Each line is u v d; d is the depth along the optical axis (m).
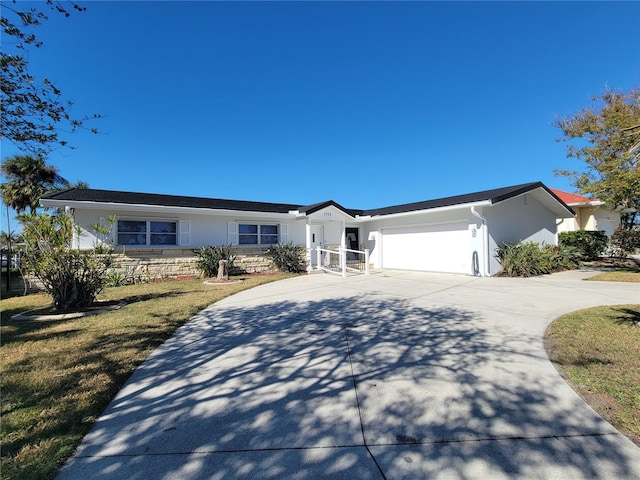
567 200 19.83
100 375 3.48
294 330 5.21
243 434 2.41
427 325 5.38
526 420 2.53
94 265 7.23
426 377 3.36
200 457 2.14
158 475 1.97
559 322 5.39
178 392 3.11
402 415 2.63
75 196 10.95
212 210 12.65
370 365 3.72
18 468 2.03
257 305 7.18
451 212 12.91
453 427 2.45
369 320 5.78
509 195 11.57
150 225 12.20
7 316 6.41
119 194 12.65
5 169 21.42
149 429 2.48
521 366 3.60
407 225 14.77
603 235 16.34
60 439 2.34
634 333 4.71
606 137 7.05
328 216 14.64
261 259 14.34
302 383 3.28
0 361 3.88
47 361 3.88
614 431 2.37
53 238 6.65
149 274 11.78
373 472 1.97
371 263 16.64
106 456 2.16
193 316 6.21
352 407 2.78
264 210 14.48
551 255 12.72
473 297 7.80
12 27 3.29
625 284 9.61
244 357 4.04
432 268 13.66
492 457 2.10
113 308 6.84
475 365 3.65
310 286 10.02
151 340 4.68
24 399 2.95
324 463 2.07
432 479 1.90
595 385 3.10
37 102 3.51
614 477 1.91
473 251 12.12
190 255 12.77
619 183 4.97
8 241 10.29
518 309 6.45
